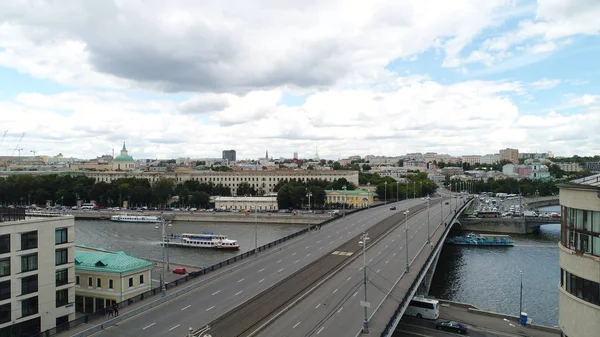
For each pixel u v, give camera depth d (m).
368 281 116.38
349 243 170.75
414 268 129.38
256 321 88.69
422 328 104.44
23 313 92.50
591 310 59.62
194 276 118.88
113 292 111.50
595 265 59.31
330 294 106.44
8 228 90.38
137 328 86.06
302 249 161.12
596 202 59.09
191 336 67.62
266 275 124.44
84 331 82.69
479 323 108.12
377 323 87.38
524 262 189.75
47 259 97.19
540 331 102.94
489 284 155.88
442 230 195.88
